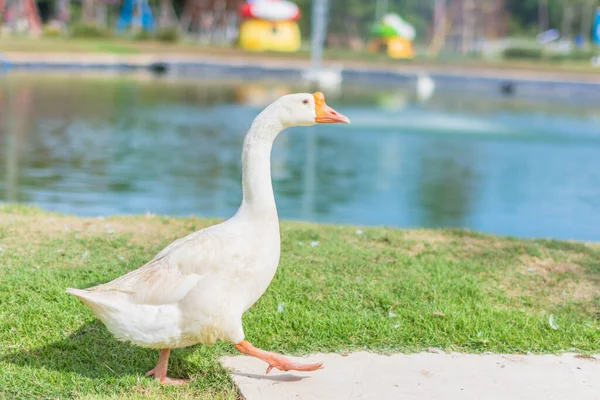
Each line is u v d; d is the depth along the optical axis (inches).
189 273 153.6
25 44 1615.4
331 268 234.7
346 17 2711.6
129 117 852.6
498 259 254.2
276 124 165.6
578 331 199.2
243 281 157.9
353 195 494.3
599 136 861.2
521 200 498.6
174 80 1378.0
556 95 1470.2
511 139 807.7
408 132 829.8
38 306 195.2
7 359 170.7
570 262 254.4
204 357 177.8
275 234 164.6
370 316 202.2
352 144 727.1
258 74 1560.0
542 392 164.9
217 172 548.7
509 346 189.9
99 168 542.3
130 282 154.3
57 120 797.2
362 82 1551.4
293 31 2150.6
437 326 197.9
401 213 444.1
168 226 277.3
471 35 2564.0
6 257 229.6
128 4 2470.5
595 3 2888.8
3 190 446.9
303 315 199.2
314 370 166.7
